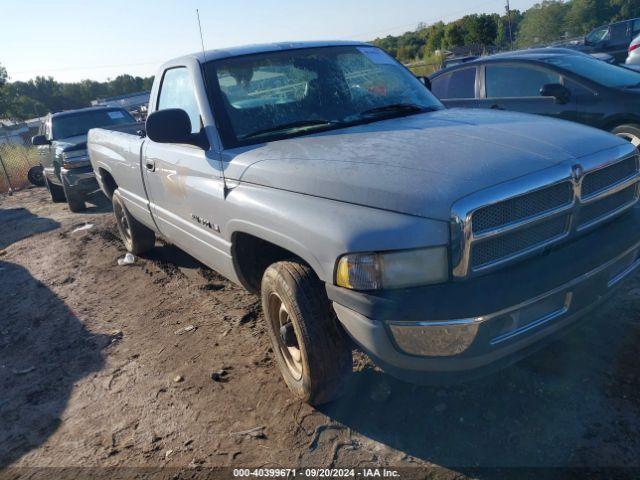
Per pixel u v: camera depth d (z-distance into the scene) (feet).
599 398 8.97
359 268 7.41
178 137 10.88
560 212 7.84
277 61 12.07
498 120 9.96
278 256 10.79
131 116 36.45
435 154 8.22
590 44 59.21
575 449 8.04
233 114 11.14
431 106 12.34
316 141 10.03
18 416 11.26
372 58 13.28
